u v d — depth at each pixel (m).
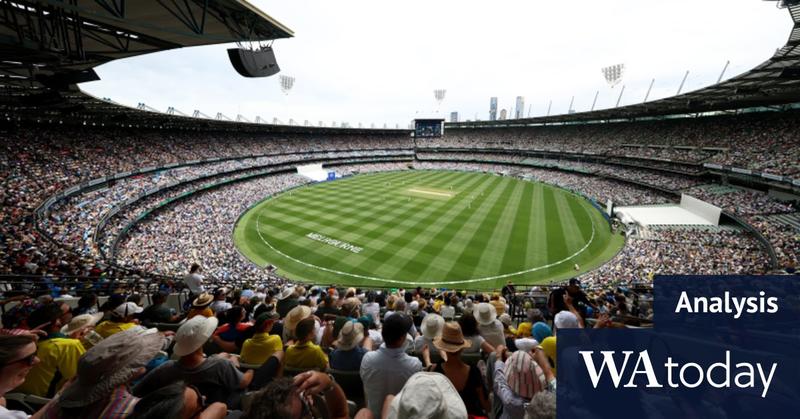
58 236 24.75
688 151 52.91
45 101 16.66
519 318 13.53
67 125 44.94
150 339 3.21
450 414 2.39
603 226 40.97
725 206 37.12
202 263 28.75
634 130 70.12
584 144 77.69
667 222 38.00
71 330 5.53
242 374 4.14
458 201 52.75
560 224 41.22
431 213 45.62
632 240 33.84
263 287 20.02
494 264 30.27
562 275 28.45
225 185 59.19
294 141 89.56
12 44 9.48
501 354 4.87
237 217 43.38
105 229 31.72
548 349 5.11
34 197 29.53
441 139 112.31
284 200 53.81
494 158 94.38
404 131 118.25
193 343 3.70
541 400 2.79
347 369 5.05
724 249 28.41
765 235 29.44
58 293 11.65
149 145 53.66
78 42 10.89
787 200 34.91
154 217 39.88
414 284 27.08
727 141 49.16
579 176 68.25
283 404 2.06
